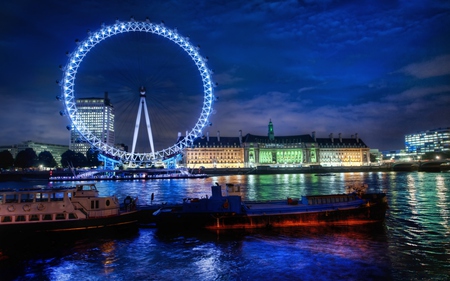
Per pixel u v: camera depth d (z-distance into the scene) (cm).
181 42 12638
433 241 3953
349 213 4738
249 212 4547
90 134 13462
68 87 11775
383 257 3419
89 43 11575
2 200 4038
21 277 3044
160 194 9681
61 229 4072
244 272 3083
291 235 4203
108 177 18675
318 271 3084
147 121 15225
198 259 3428
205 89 13588
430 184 12319
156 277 3005
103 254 3612
